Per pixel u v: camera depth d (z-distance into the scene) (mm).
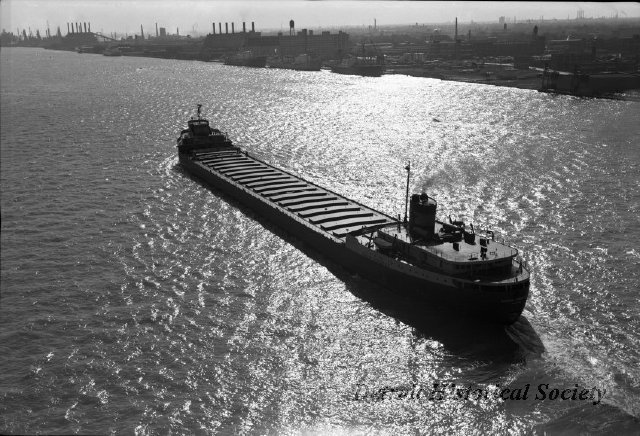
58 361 58844
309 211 96375
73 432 48906
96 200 113250
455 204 108312
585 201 108375
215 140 146625
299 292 75062
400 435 49344
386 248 77062
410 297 73250
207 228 98250
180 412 51531
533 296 72750
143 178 130000
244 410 52031
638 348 60781
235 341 62875
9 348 61062
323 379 56688
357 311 70250
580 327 65500
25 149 159250
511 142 162500
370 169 135625
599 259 82438
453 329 66375
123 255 86250
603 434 48188
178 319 67312
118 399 53188
